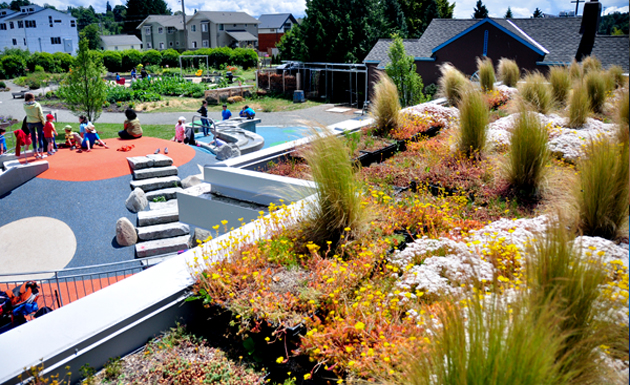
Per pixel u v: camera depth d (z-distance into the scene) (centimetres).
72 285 766
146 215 895
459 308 220
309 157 400
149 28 7906
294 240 393
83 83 1891
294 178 549
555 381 185
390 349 246
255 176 561
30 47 7375
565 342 215
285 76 3634
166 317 320
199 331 331
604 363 202
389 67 1831
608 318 221
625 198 361
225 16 7569
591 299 225
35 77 4131
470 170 554
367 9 3625
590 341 206
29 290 691
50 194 973
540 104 844
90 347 280
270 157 674
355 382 238
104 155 1169
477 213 463
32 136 1116
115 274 744
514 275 300
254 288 326
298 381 281
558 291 212
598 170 369
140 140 1367
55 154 1177
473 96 610
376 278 340
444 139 718
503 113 913
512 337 187
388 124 774
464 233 389
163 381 278
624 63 1992
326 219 394
